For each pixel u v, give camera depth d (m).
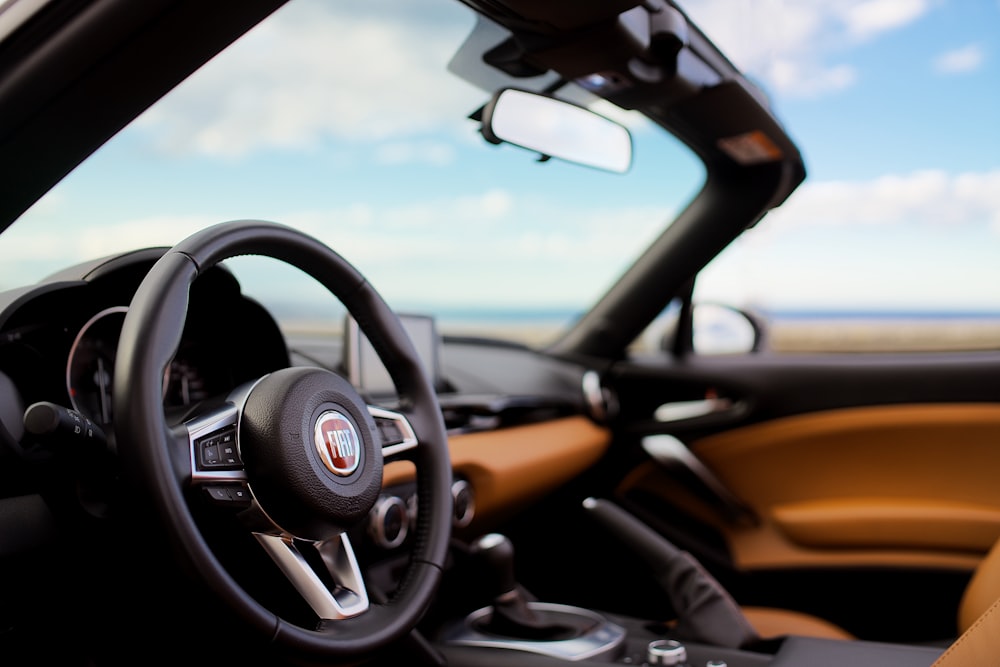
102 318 1.01
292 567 0.83
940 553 1.97
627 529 1.49
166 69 0.96
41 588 0.91
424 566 0.99
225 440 0.79
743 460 2.20
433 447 1.06
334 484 0.82
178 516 0.70
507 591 1.42
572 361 2.37
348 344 1.63
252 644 0.75
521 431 1.91
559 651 1.31
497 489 1.67
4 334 0.89
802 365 2.17
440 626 1.47
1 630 0.90
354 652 0.83
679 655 1.22
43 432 0.75
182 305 0.76
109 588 0.93
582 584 2.13
